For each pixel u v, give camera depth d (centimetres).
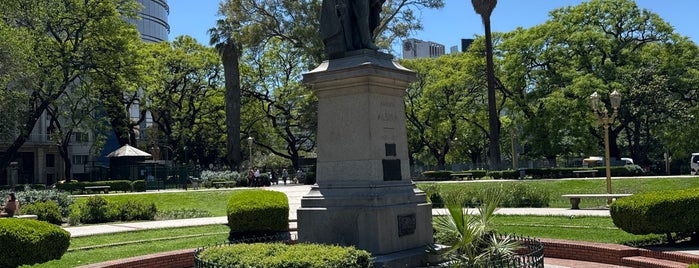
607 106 4444
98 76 4306
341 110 1114
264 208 1689
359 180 1078
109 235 1820
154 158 5938
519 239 1170
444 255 997
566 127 4497
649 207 1285
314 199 1097
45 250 1101
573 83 4434
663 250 1227
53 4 3931
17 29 3572
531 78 4847
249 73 6034
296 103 6050
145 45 5750
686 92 4641
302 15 4684
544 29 4706
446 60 5953
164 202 3209
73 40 4269
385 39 4778
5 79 3328
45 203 2356
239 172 4853
